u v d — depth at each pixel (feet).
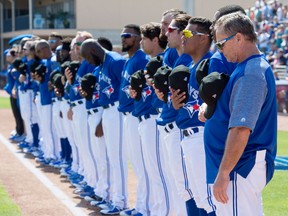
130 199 30.32
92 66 31.50
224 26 15.10
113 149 27.91
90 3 143.95
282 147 49.42
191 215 20.65
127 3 143.54
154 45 25.48
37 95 43.47
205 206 18.43
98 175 30.66
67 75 32.68
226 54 15.33
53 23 147.33
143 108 24.32
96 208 28.78
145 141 24.49
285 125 67.15
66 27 146.92
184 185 20.79
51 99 41.75
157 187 24.76
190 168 19.16
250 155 15.05
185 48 19.79
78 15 144.15
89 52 28.25
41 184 34.83
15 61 48.14
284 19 101.09
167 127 21.08
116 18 144.15
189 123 18.95
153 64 23.24
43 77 41.78
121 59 27.78
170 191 24.53
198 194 19.01
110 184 29.17
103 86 27.99
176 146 20.86
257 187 15.24
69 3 150.00
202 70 17.79
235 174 15.07
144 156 24.94
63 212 27.86
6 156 45.73
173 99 19.30
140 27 26.50
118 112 27.78
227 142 14.61
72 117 33.42
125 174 28.12
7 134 59.31
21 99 47.70
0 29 170.91
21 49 48.55
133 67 25.73
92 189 31.45
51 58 41.98
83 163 33.81
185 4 51.83
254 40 15.16
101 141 29.37
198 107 18.71
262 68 14.80
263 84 14.57
